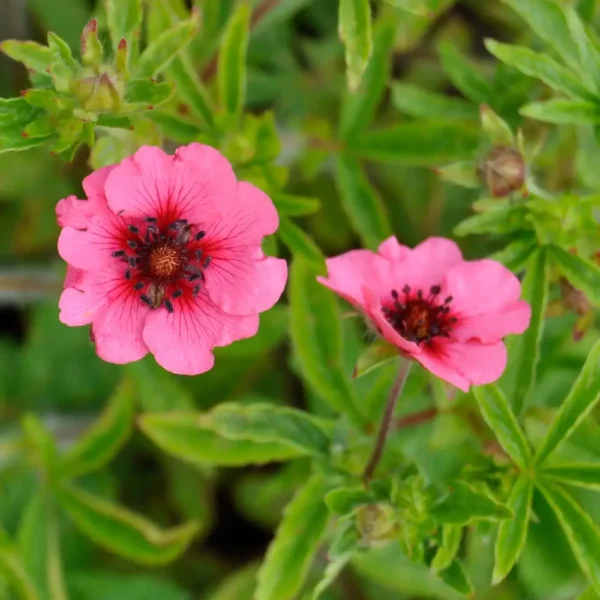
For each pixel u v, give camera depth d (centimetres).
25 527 34
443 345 30
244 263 30
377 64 34
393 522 31
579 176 33
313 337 32
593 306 32
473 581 34
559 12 32
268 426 32
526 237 32
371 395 32
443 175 32
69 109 30
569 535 31
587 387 31
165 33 31
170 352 30
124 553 34
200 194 30
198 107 33
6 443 35
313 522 32
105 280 30
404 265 31
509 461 32
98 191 30
